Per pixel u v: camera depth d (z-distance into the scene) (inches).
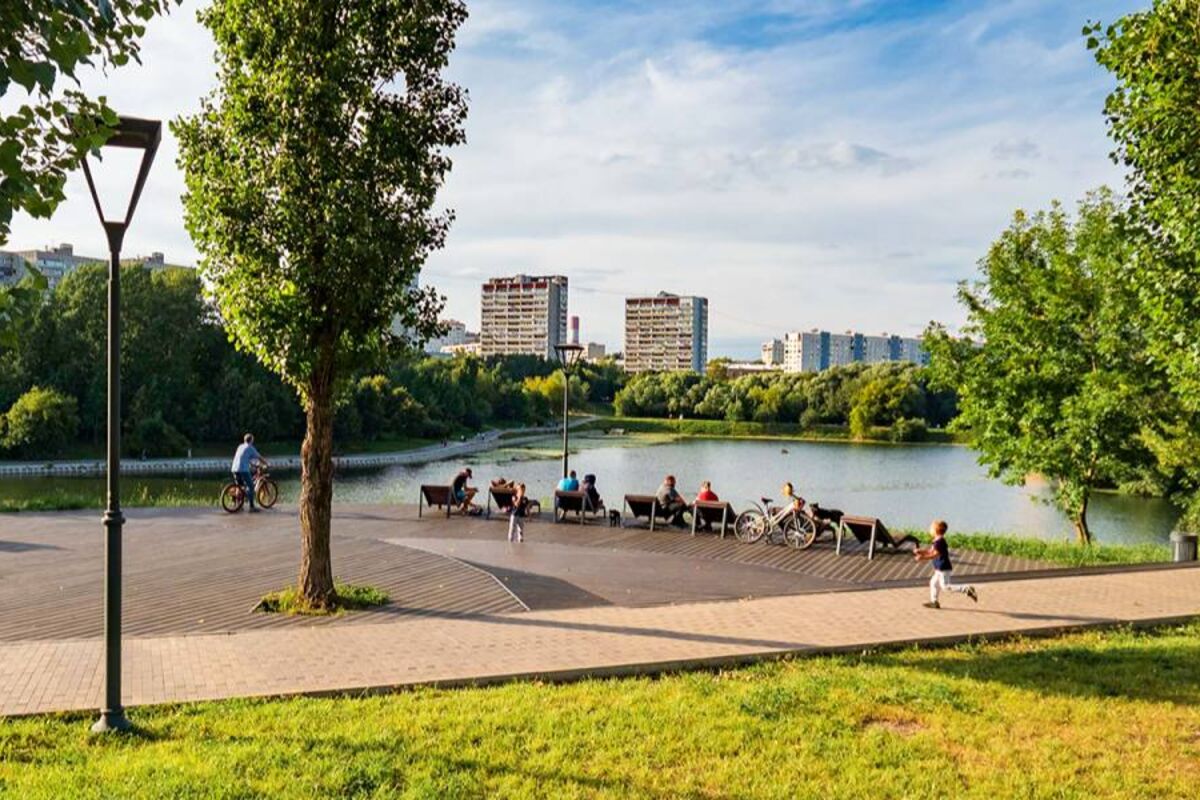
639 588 479.5
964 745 253.1
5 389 2349.9
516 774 225.1
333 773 219.0
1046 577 528.7
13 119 132.7
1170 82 346.0
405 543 610.5
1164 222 359.9
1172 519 1406.3
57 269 4279.0
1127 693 302.5
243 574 477.1
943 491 1831.9
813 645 358.3
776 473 2215.8
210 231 380.5
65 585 445.7
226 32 380.5
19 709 263.3
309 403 414.3
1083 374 771.4
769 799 215.3
